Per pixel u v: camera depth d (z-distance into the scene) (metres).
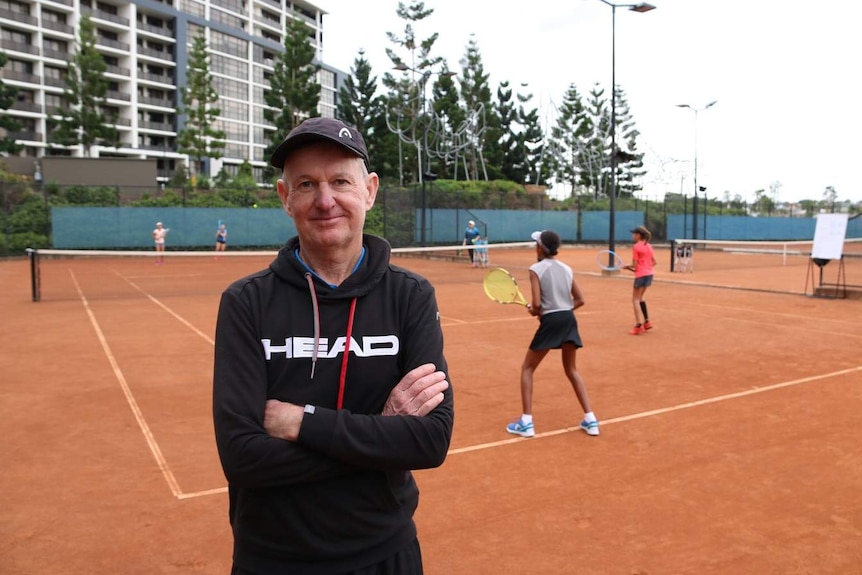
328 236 1.77
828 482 4.65
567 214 41.28
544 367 8.33
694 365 8.44
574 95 69.88
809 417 6.18
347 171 1.80
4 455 5.08
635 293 10.80
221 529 3.90
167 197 34.62
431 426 1.69
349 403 1.74
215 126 79.31
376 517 1.76
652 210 45.62
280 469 1.61
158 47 74.88
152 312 13.05
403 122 57.56
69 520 4.00
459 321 12.33
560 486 4.58
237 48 81.56
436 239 35.12
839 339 10.34
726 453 5.23
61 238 30.77
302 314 1.74
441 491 4.49
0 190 30.58
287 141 1.73
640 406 6.56
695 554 3.65
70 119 52.03
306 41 51.62
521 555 3.63
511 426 5.72
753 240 46.16
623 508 4.23
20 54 62.34
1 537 3.78
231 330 1.71
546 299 5.60
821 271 16.16
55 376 7.65
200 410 6.30
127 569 3.45
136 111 71.25
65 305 14.16
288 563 1.72
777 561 3.57
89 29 51.16
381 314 1.78
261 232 34.69
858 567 3.52
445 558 3.59
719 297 16.19
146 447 5.28
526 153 67.81
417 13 56.06
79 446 5.29
